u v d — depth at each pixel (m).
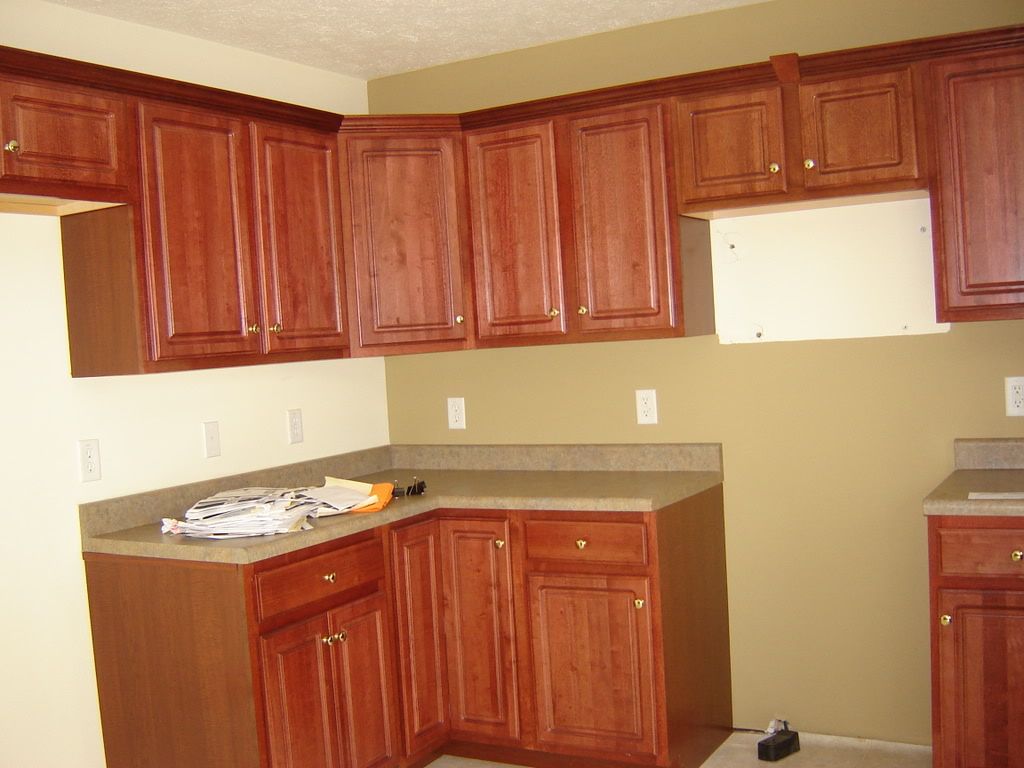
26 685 2.66
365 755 2.87
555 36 3.45
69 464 2.77
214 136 2.83
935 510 2.53
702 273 3.25
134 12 2.90
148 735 2.72
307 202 3.12
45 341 2.73
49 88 2.41
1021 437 2.98
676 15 3.29
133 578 2.70
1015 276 2.67
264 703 2.55
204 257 2.80
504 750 3.18
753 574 3.35
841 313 3.17
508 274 3.29
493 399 3.73
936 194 2.74
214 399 3.20
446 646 3.16
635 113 3.07
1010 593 2.48
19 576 2.65
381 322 3.29
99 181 2.52
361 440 3.81
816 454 3.24
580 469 3.55
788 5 3.17
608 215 3.13
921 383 3.09
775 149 2.91
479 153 3.30
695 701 3.09
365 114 3.50
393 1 2.94
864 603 3.21
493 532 3.06
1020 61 2.63
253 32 3.17
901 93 2.76
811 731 3.31
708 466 3.36
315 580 2.70
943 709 2.56
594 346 3.54
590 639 2.94
